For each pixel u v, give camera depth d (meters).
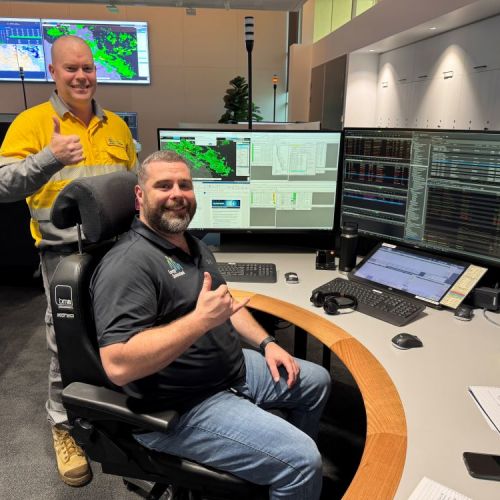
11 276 3.71
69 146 1.47
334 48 6.92
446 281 1.56
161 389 1.18
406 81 5.66
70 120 1.73
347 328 1.40
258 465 1.12
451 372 1.15
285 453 1.11
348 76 6.40
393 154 1.73
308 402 1.42
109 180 1.15
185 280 1.24
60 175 1.68
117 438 1.17
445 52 4.82
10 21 7.70
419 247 1.72
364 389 1.08
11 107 8.11
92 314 1.14
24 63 7.90
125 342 1.05
